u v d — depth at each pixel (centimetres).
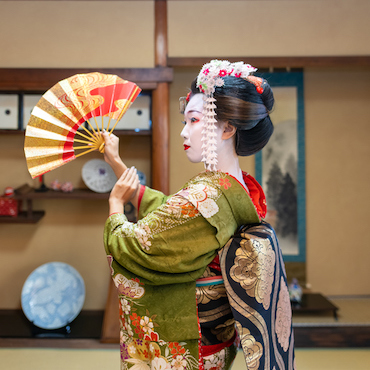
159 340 118
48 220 384
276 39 328
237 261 115
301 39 328
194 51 328
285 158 383
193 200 113
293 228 386
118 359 300
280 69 378
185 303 118
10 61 327
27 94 354
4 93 353
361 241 389
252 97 118
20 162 380
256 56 328
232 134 121
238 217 120
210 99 116
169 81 327
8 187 361
